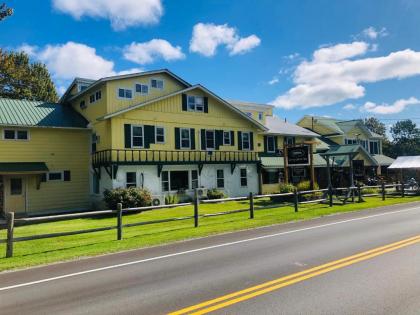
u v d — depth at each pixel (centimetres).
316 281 594
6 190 2212
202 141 2709
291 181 2986
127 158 2331
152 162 2425
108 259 846
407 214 1481
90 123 2573
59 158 2422
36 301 561
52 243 1139
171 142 2548
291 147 2355
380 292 532
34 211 2295
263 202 2414
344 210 1725
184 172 2620
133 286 614
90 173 2548
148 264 772
